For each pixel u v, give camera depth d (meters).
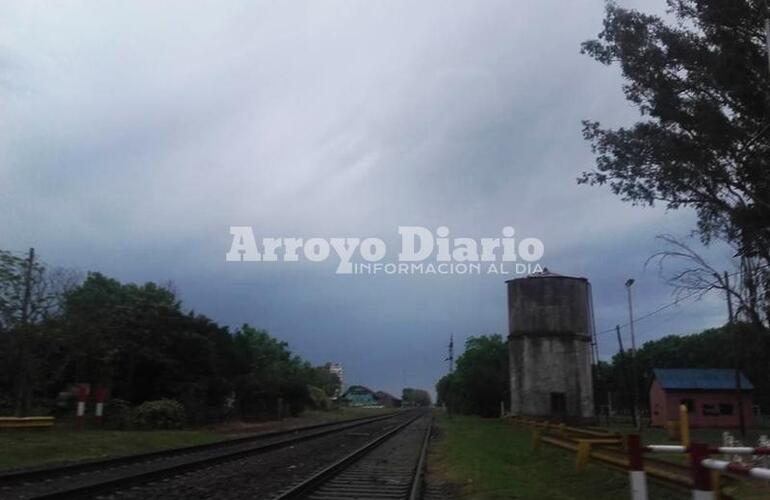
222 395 51.12
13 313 35.16
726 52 22.55
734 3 22.11
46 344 36.44
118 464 19.44
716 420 59.22
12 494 13.37
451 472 19.59
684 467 11.15
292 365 101.31
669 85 24.00
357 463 21.83
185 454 23.78
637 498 6.75
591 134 24.94
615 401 90.44
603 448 15.77
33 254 35.97
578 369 52.56
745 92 22.58
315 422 63.38
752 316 23.50
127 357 43.75
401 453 26.56
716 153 23.55
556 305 53.09
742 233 23.12
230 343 55.03
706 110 23.12
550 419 51.44
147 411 38.88
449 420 68.69
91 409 40.31
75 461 21.06
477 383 89.88
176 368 45.91
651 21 24.44
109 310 43.44
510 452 25.03
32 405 39.28
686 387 60.03
